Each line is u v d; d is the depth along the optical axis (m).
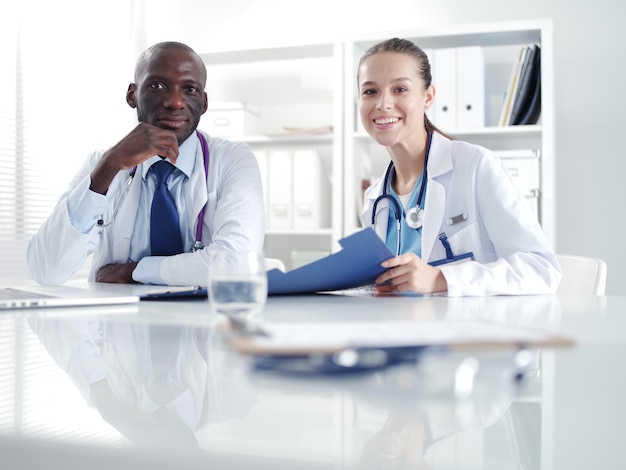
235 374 0.48
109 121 3.86
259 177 1.88
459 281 1.26
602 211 3.20
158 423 0.35
